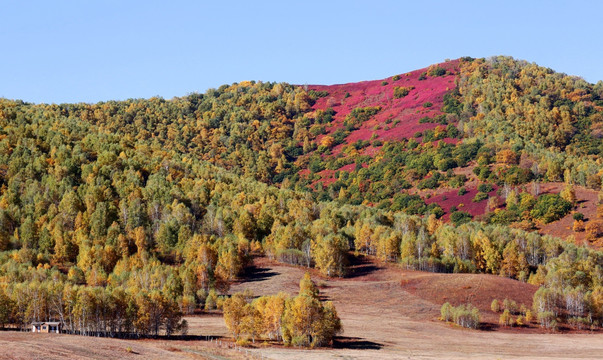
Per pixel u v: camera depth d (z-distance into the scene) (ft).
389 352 431.84
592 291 607.37
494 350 456.45
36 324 437.58
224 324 514.27
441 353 436.35
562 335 525.34
